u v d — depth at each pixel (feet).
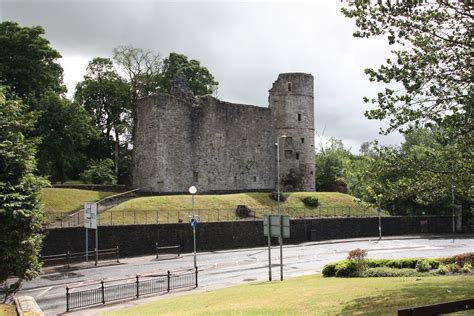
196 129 189.37
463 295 51.19
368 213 177.58
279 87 210.38
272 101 212.23
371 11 46.96
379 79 47.60
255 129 205.98
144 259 111.86
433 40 47.57
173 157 180.86
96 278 87.61
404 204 188.03
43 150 143.33
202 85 222.28
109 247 114.62
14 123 60.90
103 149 218.59
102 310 61.31
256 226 142.10
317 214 169.58
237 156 199.62
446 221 183.01
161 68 224.74
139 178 183.21
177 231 126.00
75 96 214.90
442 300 48.32
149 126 180.96
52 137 143.95
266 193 182.80
